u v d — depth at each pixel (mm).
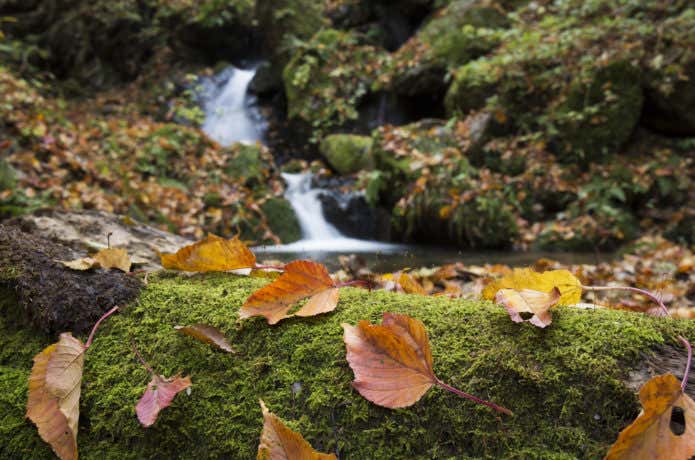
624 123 6172
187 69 11258
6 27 11211
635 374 847
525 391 863
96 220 2465
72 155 5535
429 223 5898
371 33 9656
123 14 11508
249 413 931
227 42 10977
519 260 4887
